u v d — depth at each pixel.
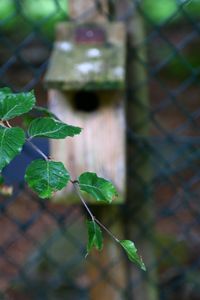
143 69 2.26
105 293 2.33
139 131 2.29
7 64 2.24
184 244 2.97
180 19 4.38
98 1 2.12
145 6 4.14
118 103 2.01
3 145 1.30
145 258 2.41
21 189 2.20
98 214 2.22
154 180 2.41
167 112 4.18
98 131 2.01
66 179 1.33
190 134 3.54
